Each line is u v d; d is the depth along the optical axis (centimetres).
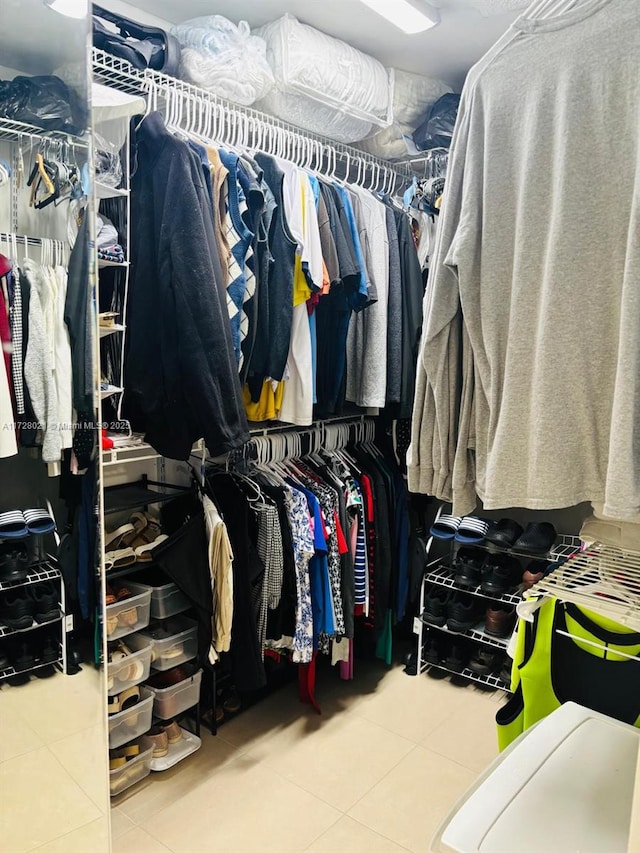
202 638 194
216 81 191
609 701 123
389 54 246
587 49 88
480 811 92
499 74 98
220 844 171
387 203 236
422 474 115
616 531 104
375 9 200
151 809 183
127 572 184
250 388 202
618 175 86
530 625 130
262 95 207
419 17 204
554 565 216
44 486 135
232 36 194
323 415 232
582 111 89
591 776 99
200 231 158
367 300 214
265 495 212
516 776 99
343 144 246
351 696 246
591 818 90
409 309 234
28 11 125
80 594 138
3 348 131
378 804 187
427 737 220
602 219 88
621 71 85
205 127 200
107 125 162
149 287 164
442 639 262
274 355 192
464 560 252
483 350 102
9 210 134
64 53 126
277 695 245
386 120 241
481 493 105
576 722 112
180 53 190
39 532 137
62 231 133
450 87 269
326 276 202
